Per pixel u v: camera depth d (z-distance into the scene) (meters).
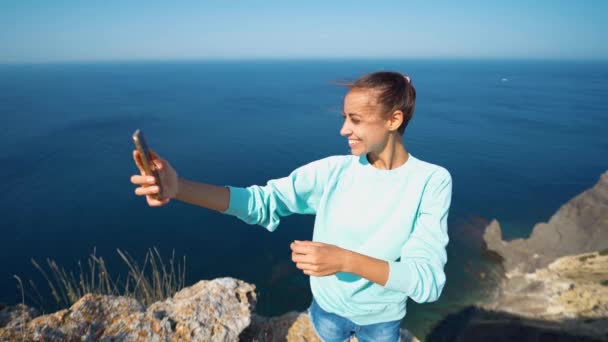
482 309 15.09
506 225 27.58
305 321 3.23
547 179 40.00
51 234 26.78
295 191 1.62
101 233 26.78
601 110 100.56
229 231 26.02
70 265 22.58
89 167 44.38
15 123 76.56
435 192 1.48
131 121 80.94
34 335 2.20
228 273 21.03
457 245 22.44
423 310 15.26
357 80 1.36
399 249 1.54
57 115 88.25
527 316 13.23
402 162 1.54
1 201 33.25
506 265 19.58
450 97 136.50
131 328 2.40
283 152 57.31
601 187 19.86
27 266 22.52
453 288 17.41
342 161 1.65
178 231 26.52
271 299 18.14
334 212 1.62
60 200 33.31
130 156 50.03
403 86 1.33
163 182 1.20
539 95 144.75
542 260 18.28
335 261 1.07
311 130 74.38
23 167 44.25
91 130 68.69
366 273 1.10
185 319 2.58
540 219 28.59
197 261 22.56
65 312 2.40
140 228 27.31
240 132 71.56
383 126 1.37
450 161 49.84
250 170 48.09
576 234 18.62
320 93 150.75
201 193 1.36
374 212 1.53
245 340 3.03
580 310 12.26
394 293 1.68
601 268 15.49
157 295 3.64
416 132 70.38
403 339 3.41
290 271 20.55
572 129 72.56
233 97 135.38
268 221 1.59
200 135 68.06
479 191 35.50
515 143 60.34
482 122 81.94
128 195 34.28
